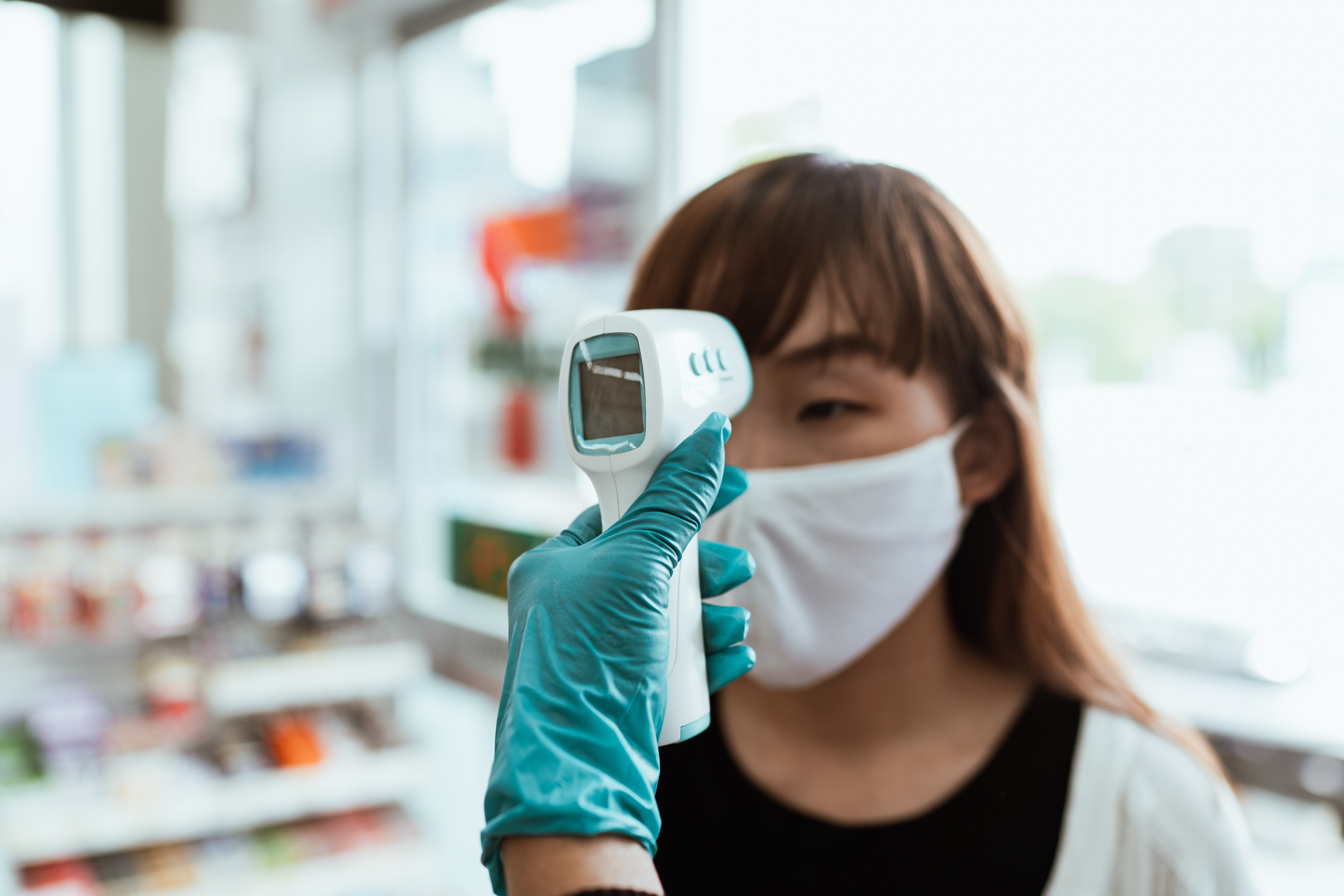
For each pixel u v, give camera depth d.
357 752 2.87
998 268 0.91
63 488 2.86
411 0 3.51
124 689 2.93
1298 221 1.83
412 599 3.87
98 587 2.66
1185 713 2.01
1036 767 0.88
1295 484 1.94
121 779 2.54
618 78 2.97
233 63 3.68
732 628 0.65
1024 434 0.90
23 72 3.53
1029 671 0.94
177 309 3.95
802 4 2.47
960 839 0.86
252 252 3.75
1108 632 1.03
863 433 0.84
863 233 0.82
